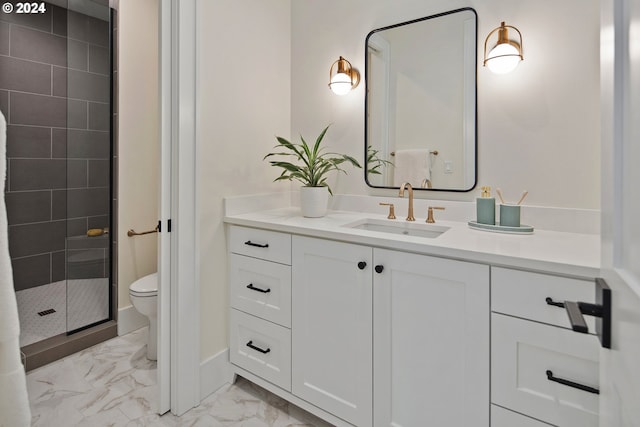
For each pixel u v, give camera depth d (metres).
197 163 1.66
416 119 1.78
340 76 1.92
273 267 1.64
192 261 1.67
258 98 1.99
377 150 1.91
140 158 2.44
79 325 2.21
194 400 1.69
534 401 1.04
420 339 1.24
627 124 0.47
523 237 1.33
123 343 2.25
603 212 0.60
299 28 2.17
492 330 1.10
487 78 1.60
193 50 1.62
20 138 2.71
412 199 1.71
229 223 1.81
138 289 2.00
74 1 2.27
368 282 1.35
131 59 2.35
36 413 1.59
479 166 1.63
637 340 0.39
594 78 1.37
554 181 1.46
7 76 2.62
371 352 1.36
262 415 1.63
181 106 1.58
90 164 2.27
